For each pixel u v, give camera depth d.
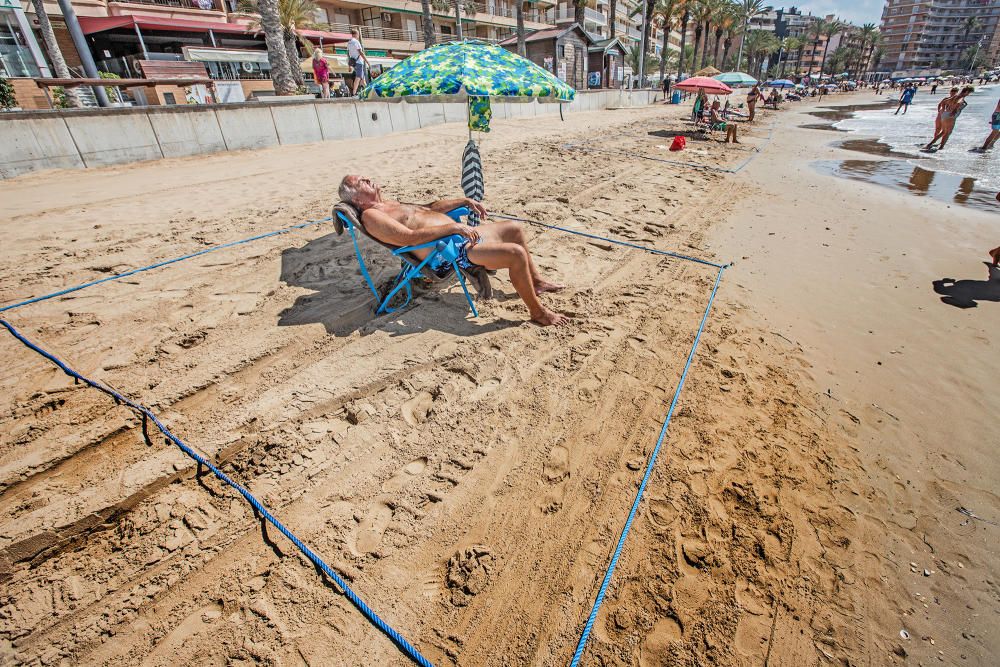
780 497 2.58
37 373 2.98
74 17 10.76
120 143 9.37
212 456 2.52
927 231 6.98
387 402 3.00
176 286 4.10
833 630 2.00
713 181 9.41
